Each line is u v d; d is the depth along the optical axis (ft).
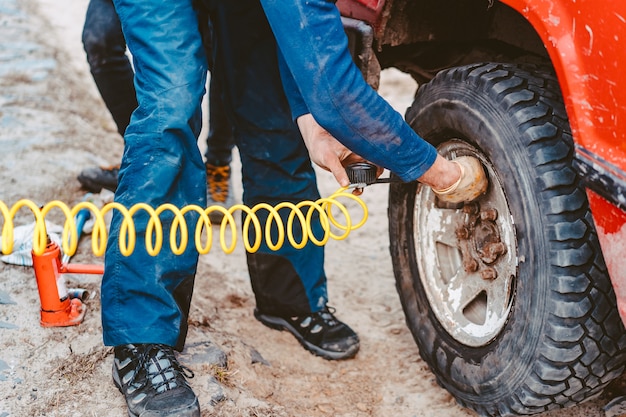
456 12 8.30
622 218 5.98
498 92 7.14
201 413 7.73
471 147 7.64
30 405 7.66
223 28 8.32
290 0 5.90
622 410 8.03
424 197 8.57
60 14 29.37
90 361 8.29
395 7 8.16
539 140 6.77
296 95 7.85
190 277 7.66
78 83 20.75
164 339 7.36
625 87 5.70
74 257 10.59
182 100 7.20
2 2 27.48
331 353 9.56
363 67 8.33
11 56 21.09
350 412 8.66
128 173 7.27
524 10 6.39
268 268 9.46
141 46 7.27
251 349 9.44
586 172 6.14
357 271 12.28
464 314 8.13
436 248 8.51
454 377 7.98
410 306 8.84
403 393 9.00
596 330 6.59
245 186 9.20
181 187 7.46
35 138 15.02
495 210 7.56
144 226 7.28
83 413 7.59
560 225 6.57
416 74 10.09
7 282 9.73
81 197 12.81
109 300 7.39
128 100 11.49
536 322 6.77
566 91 6.13
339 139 6.43
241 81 8.55
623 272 6.07
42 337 8.68
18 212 11.84
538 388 6.88
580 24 5.96
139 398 7.32
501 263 7.56
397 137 6.36
